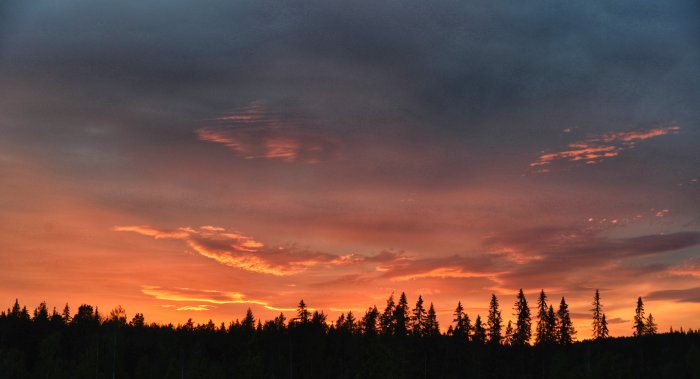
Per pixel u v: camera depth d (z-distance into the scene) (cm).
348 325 14012
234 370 13000
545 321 13750
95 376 12575
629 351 13638
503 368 12962
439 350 13050
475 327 13462
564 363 12469
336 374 12975
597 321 14050
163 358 13788
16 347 13775
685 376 12181
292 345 13825
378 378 10700
